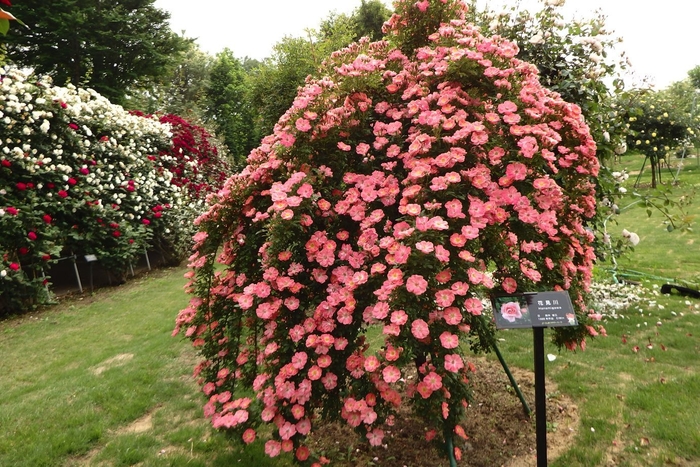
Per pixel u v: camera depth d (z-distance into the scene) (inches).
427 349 67.4
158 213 292.8
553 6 141.8
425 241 64.3
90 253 247.1
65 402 115.6
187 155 380.2
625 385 108.4
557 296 68.1
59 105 242.5
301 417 72.4
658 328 143.5
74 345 162.6
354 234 83.4
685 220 135.5
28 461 90.6
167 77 727.1
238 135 823.1
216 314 89.0
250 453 90.4
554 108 83.9
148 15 561.6
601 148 135.4
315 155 83.9
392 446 89.4
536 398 68.8
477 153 74.0
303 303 78.9
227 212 85.1
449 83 81.1
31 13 449.1
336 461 85.3
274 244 73.6
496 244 71.9
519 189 73.7
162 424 104.8
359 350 75.7
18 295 205.9
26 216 211.2
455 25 91.5
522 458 83.7
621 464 79.8
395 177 81.7
